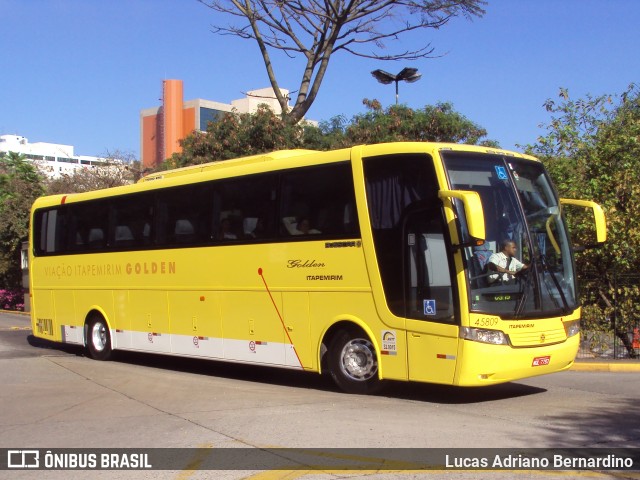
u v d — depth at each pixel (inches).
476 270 355.9
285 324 436.5
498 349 352.8
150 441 305.7
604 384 443.5
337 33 927.7
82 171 1369.3
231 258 472.7
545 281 379.6
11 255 1202.0
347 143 887.1
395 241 381.7
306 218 426.9
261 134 900.0
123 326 570.3
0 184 1253.7
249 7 939.3
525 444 287.6
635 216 542.0
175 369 554.3
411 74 948.6
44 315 665.0
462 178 369.1
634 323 535.8
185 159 975.6
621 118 599.5
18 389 450.6
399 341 378.6
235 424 329.7
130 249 561.9
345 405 372.2
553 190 414.0
